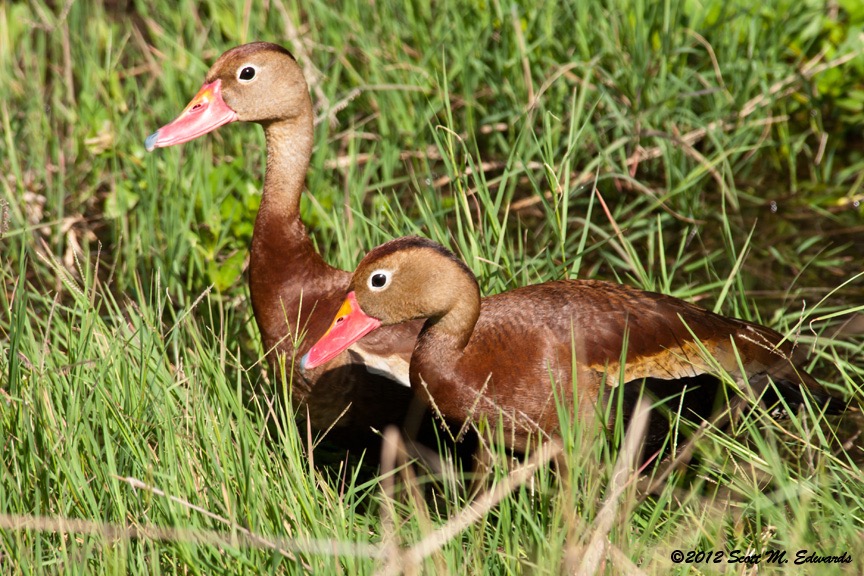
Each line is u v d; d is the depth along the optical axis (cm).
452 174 1089
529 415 859
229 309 1158
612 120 1380
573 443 803
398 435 923
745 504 840
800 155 1455
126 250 1229
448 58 1447
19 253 1234
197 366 888
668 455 898
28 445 803
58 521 741
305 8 1530
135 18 1714
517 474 793
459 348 859
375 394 922
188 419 837
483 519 793
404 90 1405
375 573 704
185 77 1458
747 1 1457
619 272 1240
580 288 909
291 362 945
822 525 784
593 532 742
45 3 1747
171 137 998
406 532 809
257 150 1360
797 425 864
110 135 1340
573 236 1223
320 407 941
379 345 916
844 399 1005
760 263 1252
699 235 1299
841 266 1234
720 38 1435
